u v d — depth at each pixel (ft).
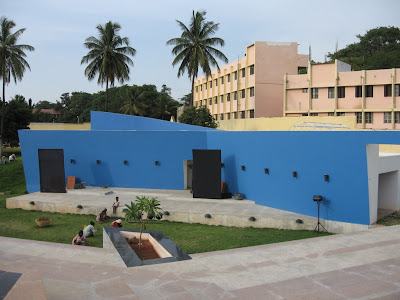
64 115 294.05
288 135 57.77
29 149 85.46
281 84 127.34
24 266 26.16
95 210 64.75
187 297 21.72
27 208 69.72
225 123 122.31
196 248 45.11
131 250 34.71
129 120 92.48
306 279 24.26
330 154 52.19
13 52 134.31
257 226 55.06
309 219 53.26
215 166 66.80
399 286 22.45
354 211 50.16
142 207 41.24
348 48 196.24
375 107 110.22
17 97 182.60
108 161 81.46
